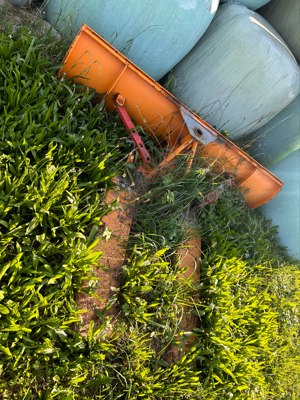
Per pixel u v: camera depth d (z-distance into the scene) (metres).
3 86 1.66
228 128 2.71
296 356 2.40
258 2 2.72
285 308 2.46
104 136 1.78
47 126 1.66
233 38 2.34
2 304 1.18
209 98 2.53
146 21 2.00
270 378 2.19
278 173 3.04
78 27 2.08
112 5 1.94
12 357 1.16
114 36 2.08
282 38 2.98
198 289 1.98
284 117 2.98
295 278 2.75
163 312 1.71
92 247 1.45
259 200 2.61
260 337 2.07
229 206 2.43
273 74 2.38
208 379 1.73
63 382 1.27
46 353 1.22
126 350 1.54
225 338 1.84
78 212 1.52
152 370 1.61
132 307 1.61
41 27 2.08
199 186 2.26
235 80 2.42
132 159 1.93
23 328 1.14
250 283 2.28
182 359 1.64
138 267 1.62
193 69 2.50
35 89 1.66
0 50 1.71
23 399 1.15
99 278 1.43
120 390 1.45
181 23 2.05
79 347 1.32
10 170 1.46
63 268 1.36
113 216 1.75
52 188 1.46
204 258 2.14
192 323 1.88
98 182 1.76
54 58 1.99
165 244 1.86
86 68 1.89
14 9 2.17
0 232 1.29
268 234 2.96
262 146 3.18
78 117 1.93
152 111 2.14
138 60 2.22
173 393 1.56
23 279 1.26
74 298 1.46
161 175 2.03
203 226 2.30
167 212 2.00
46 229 1.44
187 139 2.14
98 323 1.47
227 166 2.38
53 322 1.26
